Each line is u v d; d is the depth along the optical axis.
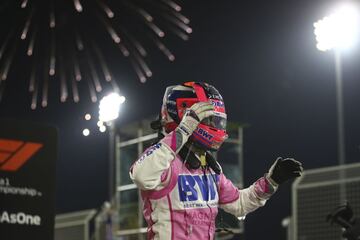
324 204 12.16
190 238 5.12
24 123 6.67
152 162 4.95
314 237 12.17
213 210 5.30
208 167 5.43
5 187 6.52
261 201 5.67
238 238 13.51
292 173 5.59
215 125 5.23
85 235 14.20
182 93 5.34
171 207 5.11
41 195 6.67
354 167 12.02
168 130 5.39
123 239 13.23
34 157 6.68
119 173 13.48
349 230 6.74
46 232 6.65
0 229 6.45
